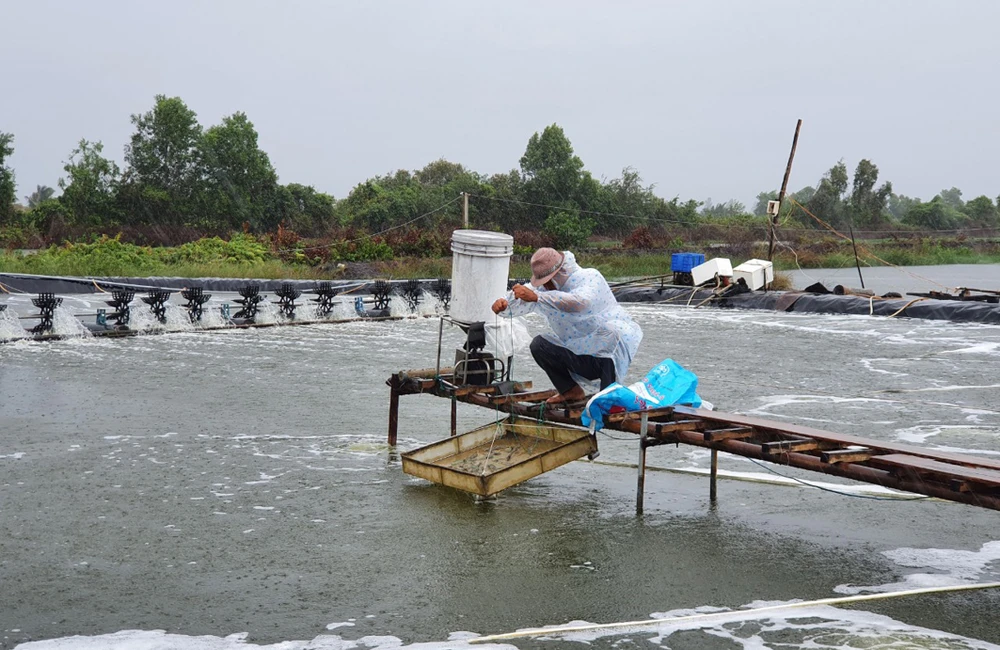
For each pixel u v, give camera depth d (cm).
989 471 508
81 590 501
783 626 460
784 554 566
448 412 1004
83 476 732
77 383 1159
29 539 583
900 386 1198
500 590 505
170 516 632
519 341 780
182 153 4481
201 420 950
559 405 695
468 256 757
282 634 448
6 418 945
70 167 4288
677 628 458
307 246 3647
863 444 568
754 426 615
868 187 6519
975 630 456
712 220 5672
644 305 2559
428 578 521
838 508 664
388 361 1395
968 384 1219
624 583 516
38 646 432
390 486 712
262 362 1368
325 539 588
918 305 2152
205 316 1866
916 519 640
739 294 2500
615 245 4556
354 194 4888
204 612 473
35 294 2425
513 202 4684
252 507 655
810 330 1880
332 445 846
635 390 647
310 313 2036
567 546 576
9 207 4297
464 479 652
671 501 679
